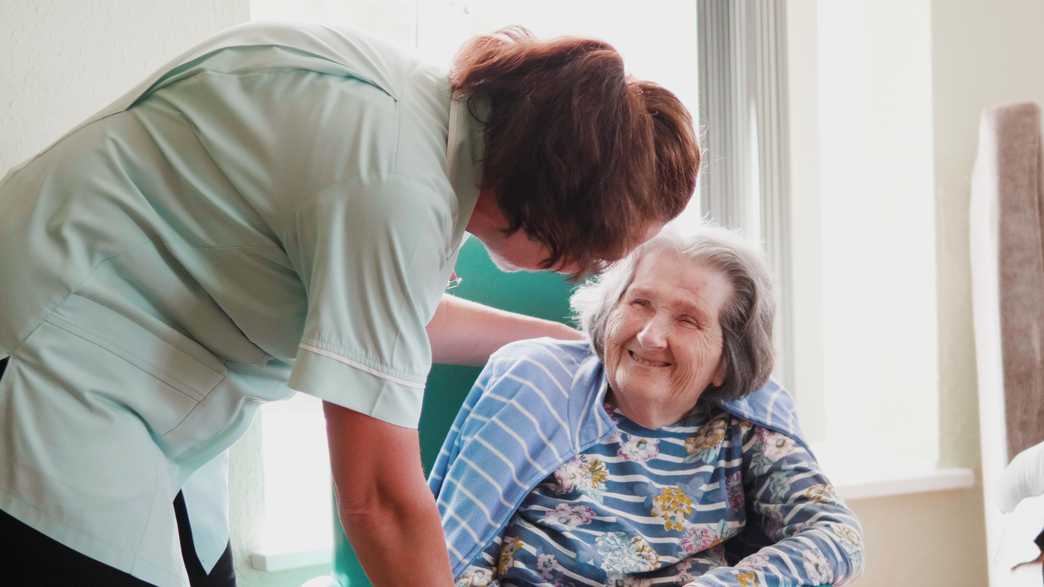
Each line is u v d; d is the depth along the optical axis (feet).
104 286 3.02
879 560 6.90
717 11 6.50
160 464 3.17
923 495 6.97
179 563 3.21
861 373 7.71
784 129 6.64
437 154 2.89
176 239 3.02
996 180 6.28
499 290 5.07
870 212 7.53
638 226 2.97
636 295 4.17
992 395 6.31
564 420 4.30
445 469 4.44
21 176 3.10
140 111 3.07
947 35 6.93
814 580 3.87
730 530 4.25
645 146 2.89
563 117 2.78
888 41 7.26
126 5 5.08
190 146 2.97
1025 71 7.09
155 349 3.09
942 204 6.98
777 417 4.39
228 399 3.27
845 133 7.68
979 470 7.07
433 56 6.53
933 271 6.99
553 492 4.24
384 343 2.76
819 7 7.76
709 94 6.52
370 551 2.91
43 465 2.92
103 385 3.01
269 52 3.01
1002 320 6.16
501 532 4.15
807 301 7.41
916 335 7.18
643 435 4.32
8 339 2.95
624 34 7.10
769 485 4.33
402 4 6.53
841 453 7.48
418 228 2.74
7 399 2.92
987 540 6.44
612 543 4.08
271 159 2.86
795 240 7.32
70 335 2.97
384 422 2.79
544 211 2.86
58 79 4.96
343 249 2.74
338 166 2.76
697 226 4.32
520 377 4.39
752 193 6.63
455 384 4.91
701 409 4.42
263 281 3.05
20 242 2.97
